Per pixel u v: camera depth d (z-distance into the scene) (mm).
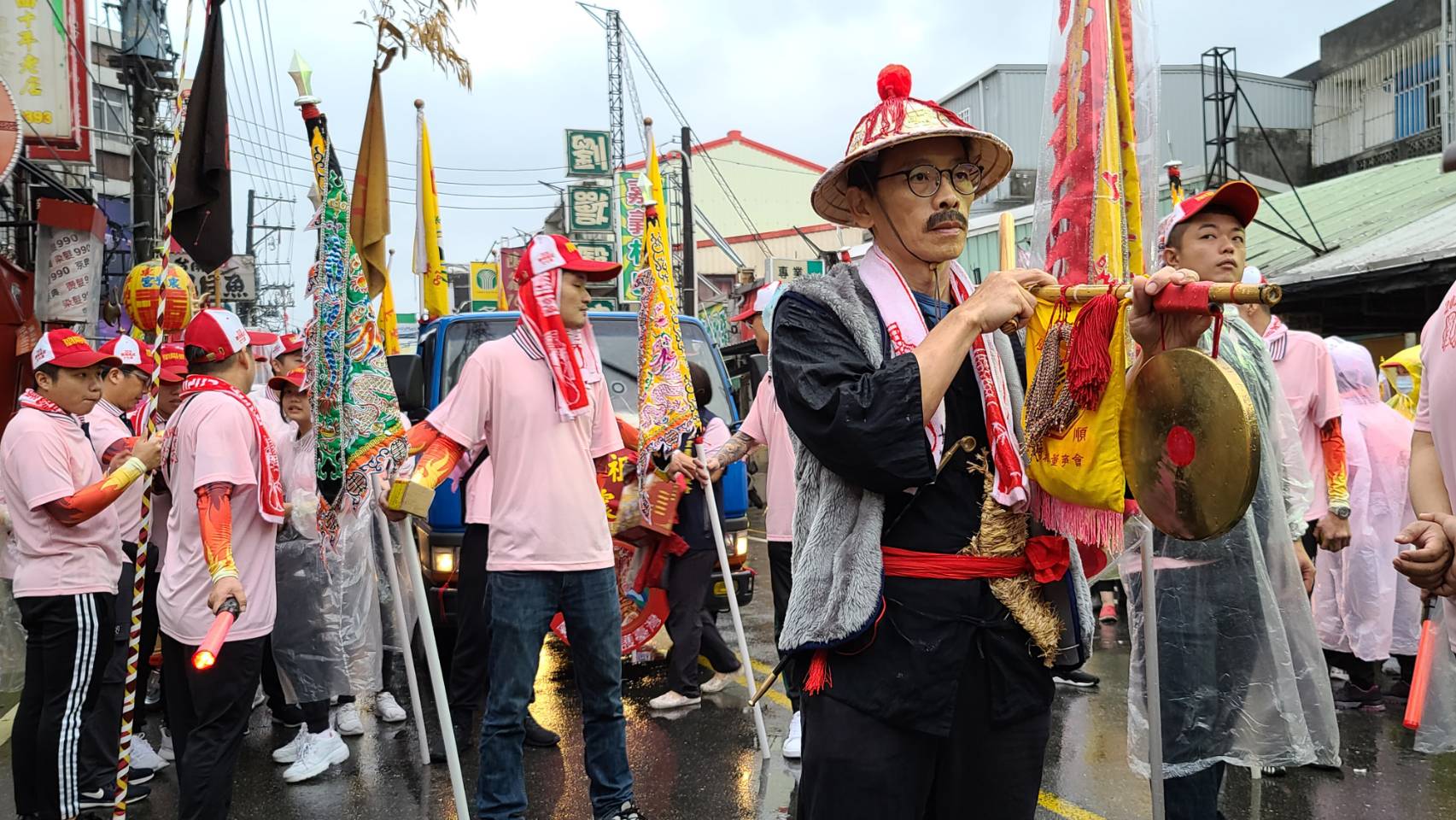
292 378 4785
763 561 11031
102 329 15156
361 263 4023
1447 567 2107
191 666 3518
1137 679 3129
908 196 2086
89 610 4031
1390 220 12367
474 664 4969
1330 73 19406
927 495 2021
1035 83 20766
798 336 2041
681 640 5555
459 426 3725
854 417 1865
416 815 4270
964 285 2211
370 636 5137
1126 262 2557
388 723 5629
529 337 3812
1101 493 1901
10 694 6395
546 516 3707
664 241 4914
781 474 4730
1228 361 3223
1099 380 1884
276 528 3693
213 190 3922
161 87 14562
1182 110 21609
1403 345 11836
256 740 5473
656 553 5609
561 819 4098
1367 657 4996
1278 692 3066
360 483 3928
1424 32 16969
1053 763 4469
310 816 4285
